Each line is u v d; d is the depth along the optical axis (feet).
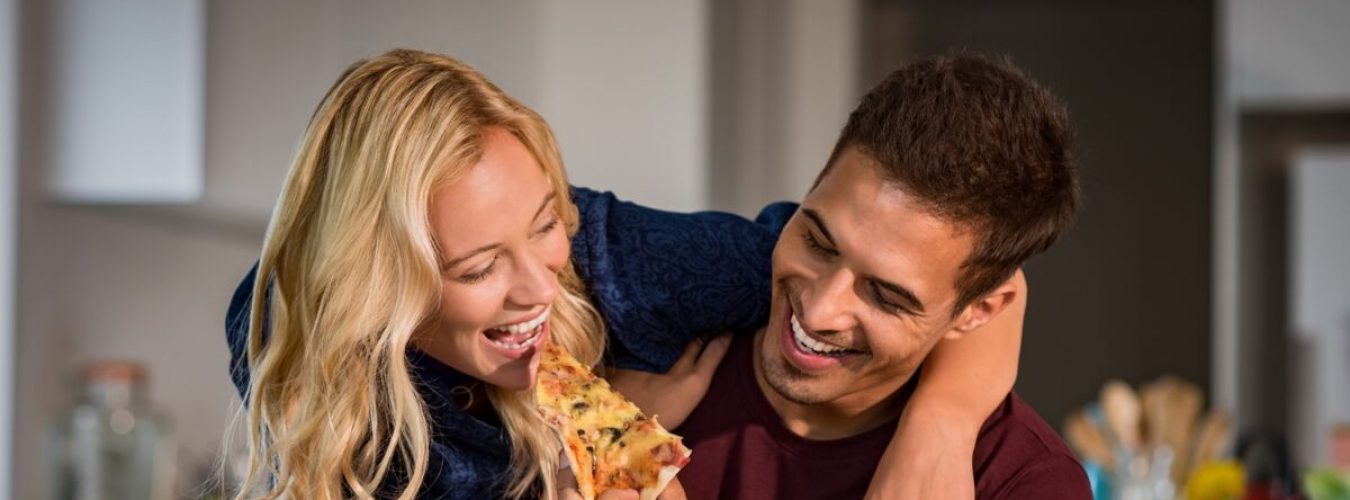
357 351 4.69
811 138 12.21
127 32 10.14
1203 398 13.19
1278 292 11.69
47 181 10.21
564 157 10.28
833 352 4.32
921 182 4.02
